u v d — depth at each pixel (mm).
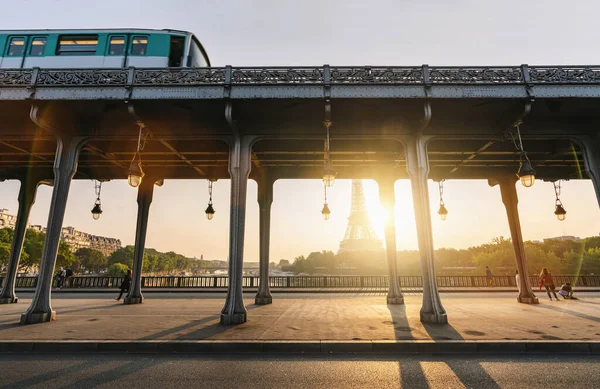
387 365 6293
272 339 7660
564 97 9914
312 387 5188
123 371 5961
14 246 16359
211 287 26438
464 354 7035
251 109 11016
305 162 15594
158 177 16953
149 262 130375
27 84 10125
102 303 15836
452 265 94125
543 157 14336
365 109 11094
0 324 9703
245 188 10984
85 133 11477
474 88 10109
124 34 12453
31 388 5148
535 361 6508
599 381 5398
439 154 14211
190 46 12945
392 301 15344
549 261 65875
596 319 10273
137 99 10148
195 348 7309
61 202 10953
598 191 10727
